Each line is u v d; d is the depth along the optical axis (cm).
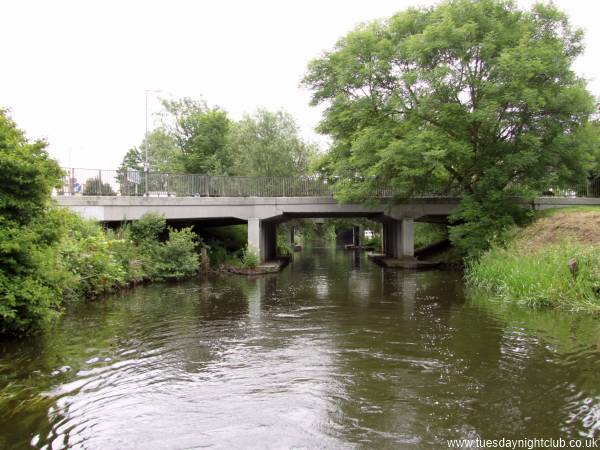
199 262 2769
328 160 3272
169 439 609
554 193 3553
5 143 1042
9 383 820
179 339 1125
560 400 713
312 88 3114
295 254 5222
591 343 1015
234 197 2883
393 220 3538
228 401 732
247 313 1454
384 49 2595
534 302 1457
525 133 2325
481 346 1018
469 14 2320
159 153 4906
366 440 600
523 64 2103
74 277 1612
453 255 3198
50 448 588
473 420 652
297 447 584
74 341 1105
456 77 2319
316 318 1364
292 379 831
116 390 785
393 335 1137
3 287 994
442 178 2961
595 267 1445
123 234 2333
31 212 1096
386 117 2739
